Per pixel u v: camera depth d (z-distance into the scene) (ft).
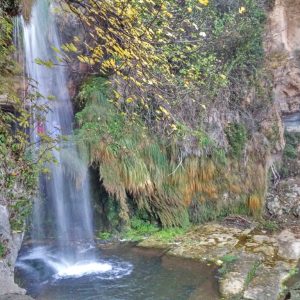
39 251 16.80
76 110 19.33
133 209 19.49
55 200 17.65
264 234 18.57
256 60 22.02
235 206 20.76
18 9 16.39
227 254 16.17
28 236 17.20
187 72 17.47
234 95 21.34
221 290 13.23
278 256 16.05
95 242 18.08
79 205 18.54
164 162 19.19
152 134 19.04
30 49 17.38
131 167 18.20
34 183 14.43
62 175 17.39
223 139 20.53
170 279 14.19
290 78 24.45
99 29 8.98
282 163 24.02
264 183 20.98
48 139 12.95
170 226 19.34
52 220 17.80
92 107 18.19
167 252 16.71
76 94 19.43
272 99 22.77
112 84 17.93
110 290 13.39
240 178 20.75
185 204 19.66
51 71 18.61
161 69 14.33
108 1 8.71
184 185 19.60
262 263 15.40
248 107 21.76
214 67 19.97
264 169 21.12
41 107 13.17
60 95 19.04
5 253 12.09
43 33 18.48
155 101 18.17
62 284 13.83
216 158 20.25
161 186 19.10
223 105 20.85
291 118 25.94
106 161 17.79
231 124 21.02
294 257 15.88
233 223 19.97
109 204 19.02
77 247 17.44
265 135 22.00
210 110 20.29
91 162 17.62
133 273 14.74
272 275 14.30
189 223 19.86
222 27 20.49
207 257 16.02
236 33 20.65
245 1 21.40
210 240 17.88
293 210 20.83
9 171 13.00
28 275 14.53
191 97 19.29
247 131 21.36
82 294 13.07
